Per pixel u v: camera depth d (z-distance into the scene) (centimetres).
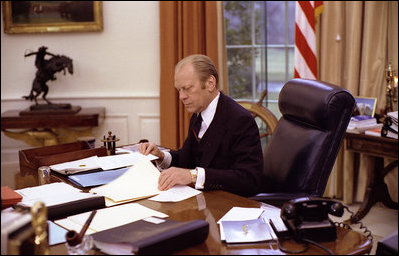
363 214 346
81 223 147
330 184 396
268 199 191
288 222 135
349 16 376
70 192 172
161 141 411
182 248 130
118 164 211
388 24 369
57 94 426
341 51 381
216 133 207
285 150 214
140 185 184
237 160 203
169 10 394
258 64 417
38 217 123
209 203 168
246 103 334
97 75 426
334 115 193
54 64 385
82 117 382
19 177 209
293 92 212
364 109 355
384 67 371
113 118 430
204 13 396
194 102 204
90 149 229
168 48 399
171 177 183
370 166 374
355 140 335
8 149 435
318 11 367
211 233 141
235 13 411
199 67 202
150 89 425
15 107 428
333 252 129
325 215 138
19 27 413
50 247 131
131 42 420
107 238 131
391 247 132
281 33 413
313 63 364
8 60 423
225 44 407
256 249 130
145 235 130
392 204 354
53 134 392
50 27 413
